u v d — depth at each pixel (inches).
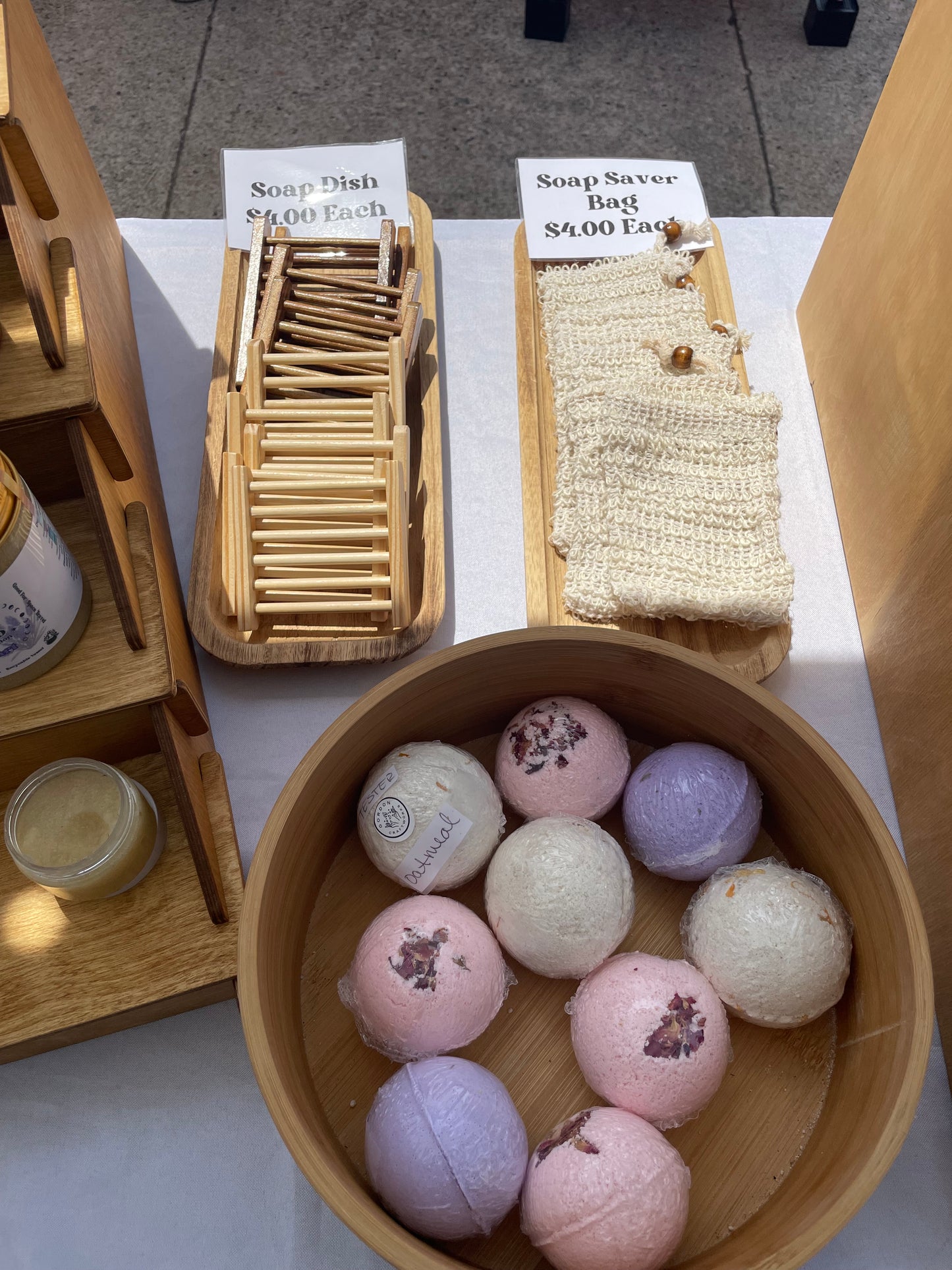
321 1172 16.1
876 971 19.6
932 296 26.0
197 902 24.3
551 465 32.1
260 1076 16.9
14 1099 24.1
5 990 23.1
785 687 29.8
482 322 36.4
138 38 72.6
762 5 76.5
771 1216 18.6
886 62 74.2
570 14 74.5
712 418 30.7
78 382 20.7
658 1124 19.7
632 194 36.5
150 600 22.8
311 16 73.9
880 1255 22.4
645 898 23.3
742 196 68.1
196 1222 22.9
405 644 28.6
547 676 23.0
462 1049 21.3
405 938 20.1
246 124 69.1
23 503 19.6
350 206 36.0
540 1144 19.6
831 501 33.1
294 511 28.8
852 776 19.7
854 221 31.7
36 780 23.5
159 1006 23.6
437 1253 15.9
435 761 21.9
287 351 32.2
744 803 22.0
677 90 71.4
